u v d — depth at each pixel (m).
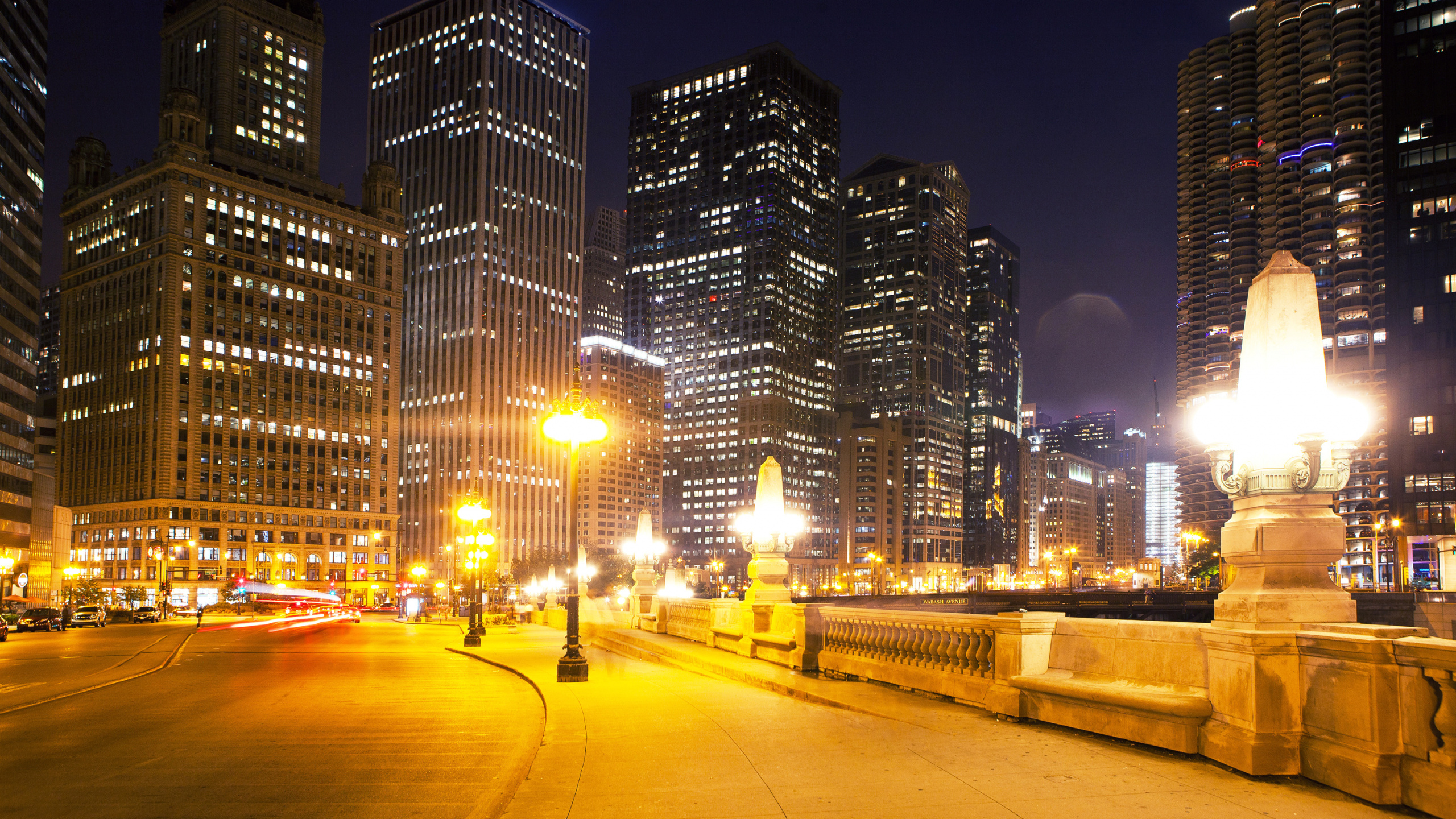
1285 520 9.54
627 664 24.16
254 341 148.38
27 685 22.12
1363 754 8.32
